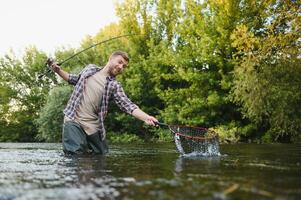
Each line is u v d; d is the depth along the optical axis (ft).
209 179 7.83
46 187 7.15
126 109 19.39
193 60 68.54
